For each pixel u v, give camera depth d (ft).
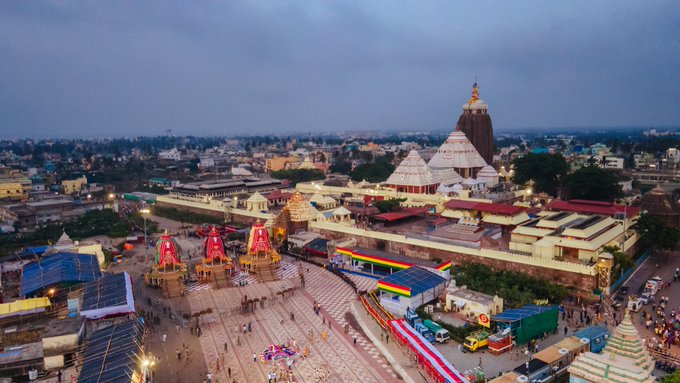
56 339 169.89
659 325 195.93
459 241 303.27
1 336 179.63
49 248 307.99
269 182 618.44
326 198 452.76
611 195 420.77
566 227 278.26
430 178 463.83
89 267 260.62
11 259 313.53
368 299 253.03
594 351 180.86
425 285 236.43
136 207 561.02
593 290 237.04
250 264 310.45
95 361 150.51
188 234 424.87
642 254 302.25
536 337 197.06
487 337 194.08
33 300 201.77
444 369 163.22
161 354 197.16
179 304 257.14
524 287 242.58
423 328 204.03
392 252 328.70
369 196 477.36
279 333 217.36
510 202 420.77
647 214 309.83
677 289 245.04
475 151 534.78
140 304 258.37
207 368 184.34
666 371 165.78
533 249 264.31
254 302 256.11
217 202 488.02
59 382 157.79
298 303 255.70
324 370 181.27
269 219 395.96
